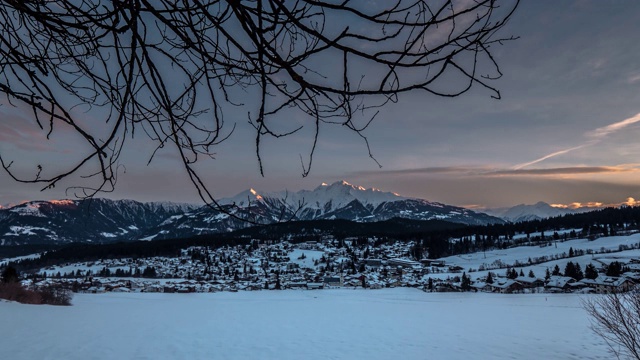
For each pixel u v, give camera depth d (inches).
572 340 930.1
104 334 891.4
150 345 795.4
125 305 2027.6
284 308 2034.9
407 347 870.4
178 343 839.1
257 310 1882.4
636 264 4197.8
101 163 48.7
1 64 53.2
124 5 46.7
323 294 3767.2
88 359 629.9
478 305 2281.0
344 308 2073.1
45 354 643.5
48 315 1195.9
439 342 940.6
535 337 999.6
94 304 1999.3
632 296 382.9
